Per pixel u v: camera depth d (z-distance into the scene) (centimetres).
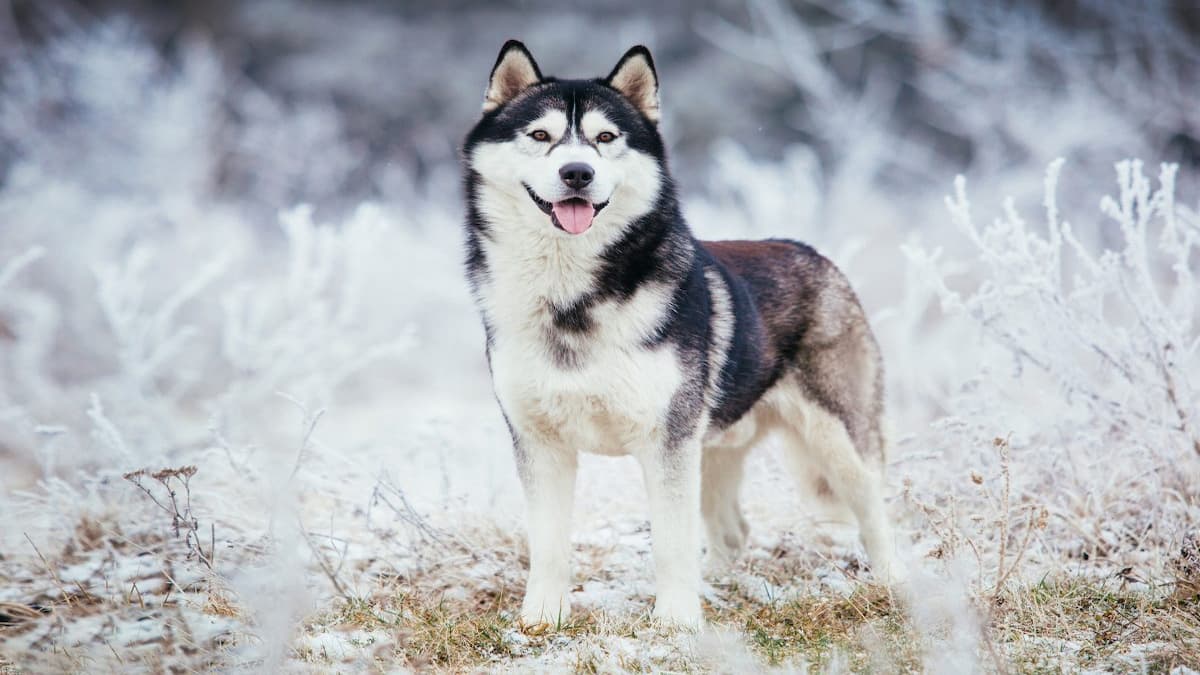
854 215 1625
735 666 400
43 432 597
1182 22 1888
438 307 1520
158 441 703
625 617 491
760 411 587
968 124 1941
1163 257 1204
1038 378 687
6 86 2056
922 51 1975
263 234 1880
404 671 418
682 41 2767
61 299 1280
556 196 470
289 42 2775
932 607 420
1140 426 563
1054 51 1886
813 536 612
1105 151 1748
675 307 488
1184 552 510
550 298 482
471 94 2614
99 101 1980
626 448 504
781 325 566
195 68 2125
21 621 466
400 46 2769
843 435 576
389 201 2020
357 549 573
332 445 816
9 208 1398
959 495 590
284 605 411
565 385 480
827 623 469
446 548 562
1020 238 570
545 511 500
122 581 507
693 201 1755
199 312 1338
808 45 1995
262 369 844
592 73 2684
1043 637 434
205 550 531
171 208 1606
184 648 423
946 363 872
